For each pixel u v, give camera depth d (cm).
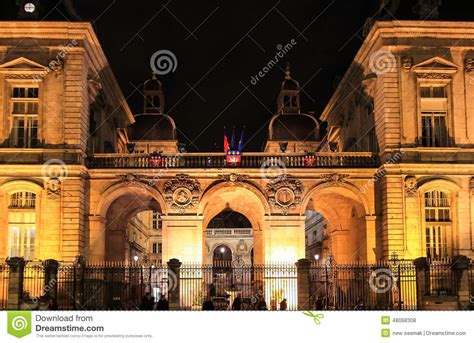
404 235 4312
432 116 4491
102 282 4159
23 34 4384
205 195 4509
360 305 3869
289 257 4462
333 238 5309
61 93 4388
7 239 4322
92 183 4497
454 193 4397
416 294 3791
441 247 4400
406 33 4447
